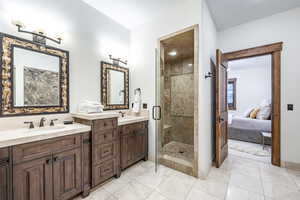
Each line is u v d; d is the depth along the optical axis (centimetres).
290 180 192
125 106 278
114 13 236
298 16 218
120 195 163
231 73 599
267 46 243
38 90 164
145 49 263
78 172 154
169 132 346
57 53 180
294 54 221
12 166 109
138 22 263
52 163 132
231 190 172
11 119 144
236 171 219
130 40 288
